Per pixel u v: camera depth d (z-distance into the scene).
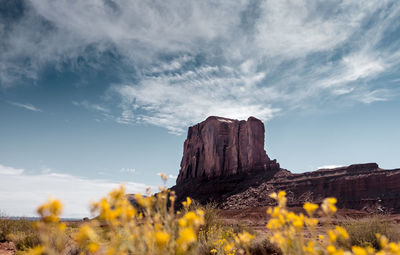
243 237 2.36
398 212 49.31
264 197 68.81
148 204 1.72
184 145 122.38
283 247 1.84
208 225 7.65
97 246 1.35
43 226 1.21
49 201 1.21
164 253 1.62
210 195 83.31
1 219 9.81
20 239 7.57
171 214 1.84
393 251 1.70
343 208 57.41
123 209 1.43
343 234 1.78
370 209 53.22
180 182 109.44
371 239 6.41
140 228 1.59
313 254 1.85
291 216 1.83
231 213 55.12
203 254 5.69
